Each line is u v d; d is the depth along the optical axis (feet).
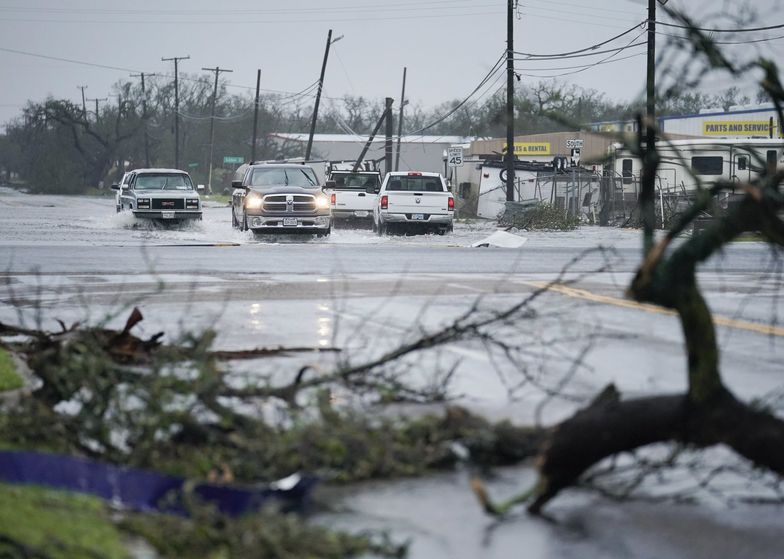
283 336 89.56
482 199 411.95
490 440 50.70
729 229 41.04
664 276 40.91
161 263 165.78
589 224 349.41
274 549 36.94
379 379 65.31
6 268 155.22
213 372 51.88
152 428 47.93
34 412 49.93
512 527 41.96
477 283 136.67
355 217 310.86
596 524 42.37
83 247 204.54
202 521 38.52
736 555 38.78
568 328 96.58
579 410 43.80
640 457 51.65
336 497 45.65
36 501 40.32
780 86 43.21
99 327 63.05
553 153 476.95
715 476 49.03
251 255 185.88
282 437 48.19
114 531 38.29
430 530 41.37
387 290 126.82
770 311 112.06
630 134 42.57
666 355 83.35
